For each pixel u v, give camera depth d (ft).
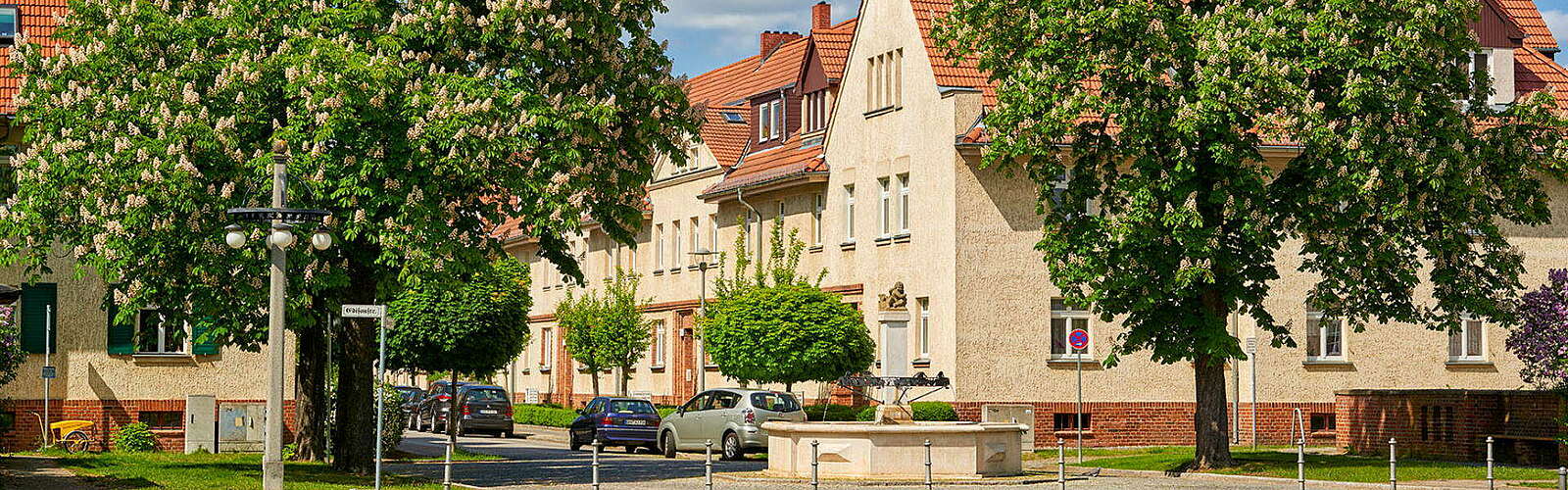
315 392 109.29
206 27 89.76
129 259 87.51
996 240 135.23
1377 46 94.48
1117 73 96.27
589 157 93.61
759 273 155.43
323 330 108.88
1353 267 99.86
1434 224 101.09
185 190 85.25
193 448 118.42
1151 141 96.07
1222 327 99.40
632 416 138.21
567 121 89.51
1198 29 95.35
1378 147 95.09
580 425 142.51
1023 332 135.74
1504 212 102.22
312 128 86.38
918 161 139.95
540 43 92.17
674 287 185.16
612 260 204.74
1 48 117.19
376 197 86.07
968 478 93.91
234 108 87.76
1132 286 97.09
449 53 90.99
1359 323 103.35
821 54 162.30
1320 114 93.30
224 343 97.45
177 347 122.42
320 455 108.88
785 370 133.90
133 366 120.98
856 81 150.41
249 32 89.20
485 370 153.99
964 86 136.56
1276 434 140.97
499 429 172.14
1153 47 95.25
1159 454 120.98
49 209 89.45
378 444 82.53
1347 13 94.73
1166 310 100.68
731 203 171.73
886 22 145.89
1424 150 96.37
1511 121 107.45
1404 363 144.87
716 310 140.77
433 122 85.56
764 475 97.40
